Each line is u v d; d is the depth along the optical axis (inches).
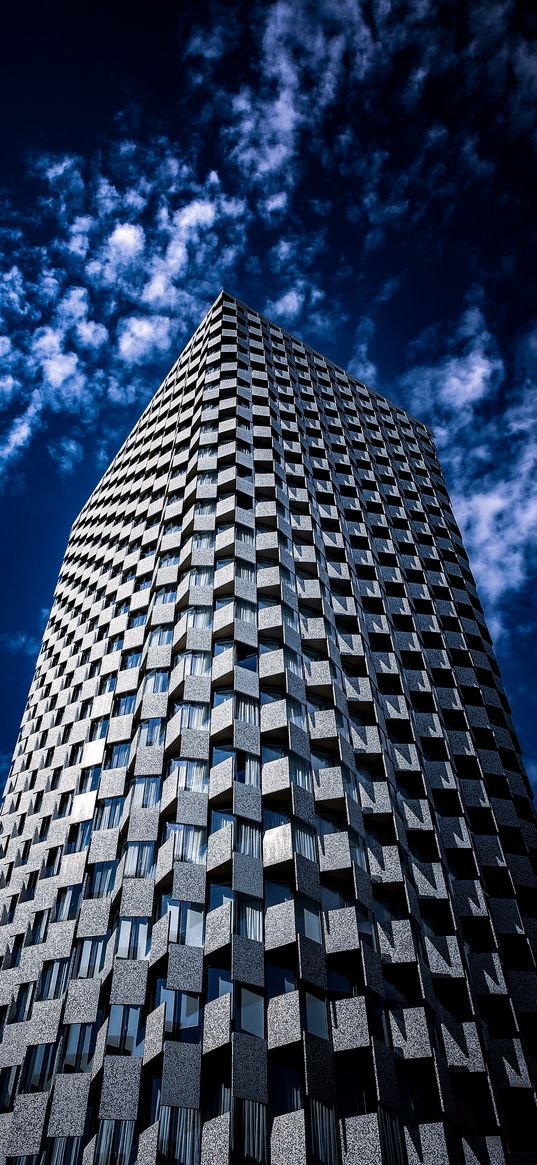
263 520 1622.8
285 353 2551.7
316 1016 874.1
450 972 1042.7
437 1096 882.8
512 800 1476.4
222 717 1167.6
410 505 2224.4
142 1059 845.8
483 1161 875.4
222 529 1573.6
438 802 1348.4
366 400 2657.5
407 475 2368.4
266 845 1011.9
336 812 1135.0
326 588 1567.4
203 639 1309.1
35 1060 959.6
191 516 1626.5
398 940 1002.7
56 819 1280.8
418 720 1482.5
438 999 1035.9
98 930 1040.2
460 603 1946.4
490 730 1569.9
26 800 1421.0
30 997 1038.4
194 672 1261.1
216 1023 835.4
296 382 2407.7
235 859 971.9
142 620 1521.9
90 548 2113.7
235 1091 767.7
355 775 1190.3
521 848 1379.2
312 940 924.6
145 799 1128.2
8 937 1150.3
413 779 1326.3
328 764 1185.4
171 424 2140.7
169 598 1475.1
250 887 955.3
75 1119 855.7
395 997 968.3
